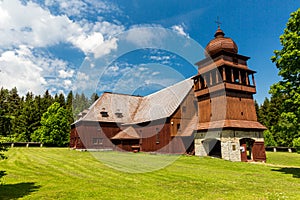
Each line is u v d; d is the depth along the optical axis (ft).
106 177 34.27
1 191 25.55
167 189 27.12
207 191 26.53
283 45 41.96
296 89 39.45
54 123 132.26
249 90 75.92
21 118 152.35
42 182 30.71
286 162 66.59
